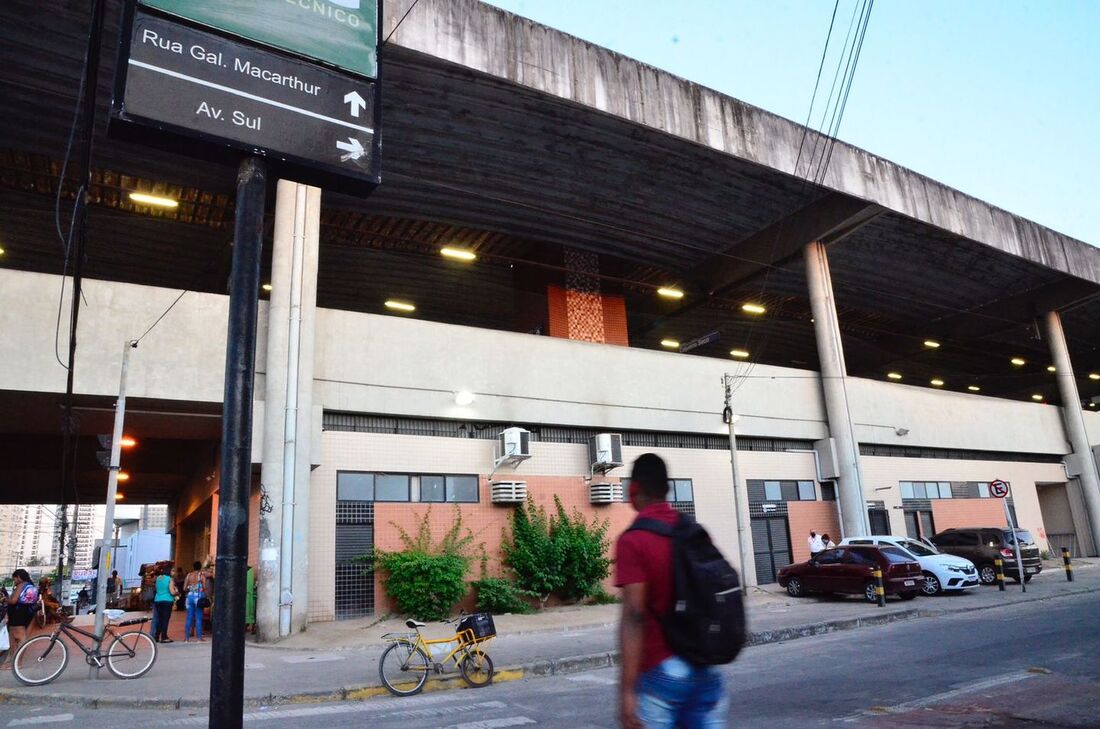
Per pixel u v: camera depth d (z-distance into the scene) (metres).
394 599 17.44
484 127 19.42
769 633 13.89
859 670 10.00
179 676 11.26
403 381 18.61
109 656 11.22
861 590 19.17
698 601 3.02
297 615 15.52
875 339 38.47
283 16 5.19
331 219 23.09
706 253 27.27
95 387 14.96
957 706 7.59
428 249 25.33
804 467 25.92
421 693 9.98
